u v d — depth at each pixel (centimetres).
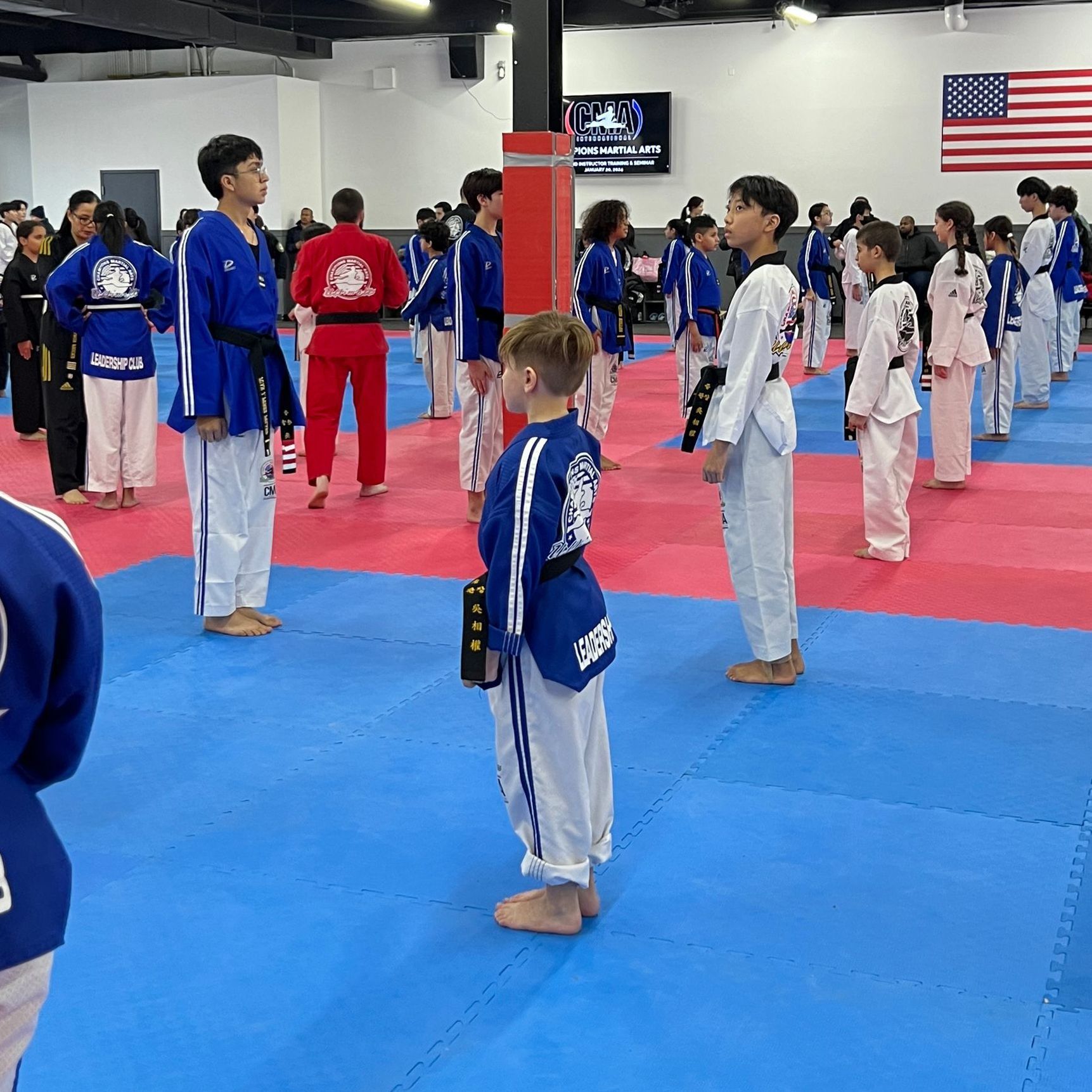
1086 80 2053
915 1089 278
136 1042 297
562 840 328
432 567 719
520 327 314
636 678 542
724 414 494
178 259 555
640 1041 295
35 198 2630
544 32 696
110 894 365
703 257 1145
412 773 448
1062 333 1496
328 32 2400
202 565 592
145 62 2589
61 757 190
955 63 2114
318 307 854
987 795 427
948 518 829
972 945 336
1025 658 562
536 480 302
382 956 333
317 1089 280
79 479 897
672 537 783
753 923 348
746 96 2234
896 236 689
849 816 411
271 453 593
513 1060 289
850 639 591
